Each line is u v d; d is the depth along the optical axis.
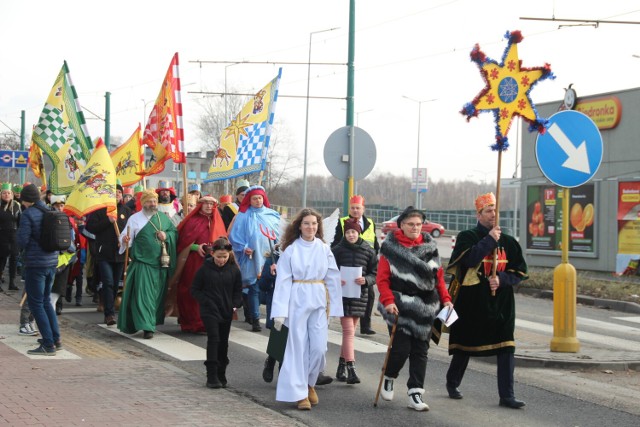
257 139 14.33
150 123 13.59
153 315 11.44
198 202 12.04
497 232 7.64
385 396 7.84
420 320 7.58
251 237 12.16
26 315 10.99
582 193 24.58
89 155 13.41
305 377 7.58
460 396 8.16
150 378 8.45
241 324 12.90
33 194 9.46
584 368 9.84
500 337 7.84
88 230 12.61
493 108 8.16
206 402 7.47
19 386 7.70
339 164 16.44
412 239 7.63
